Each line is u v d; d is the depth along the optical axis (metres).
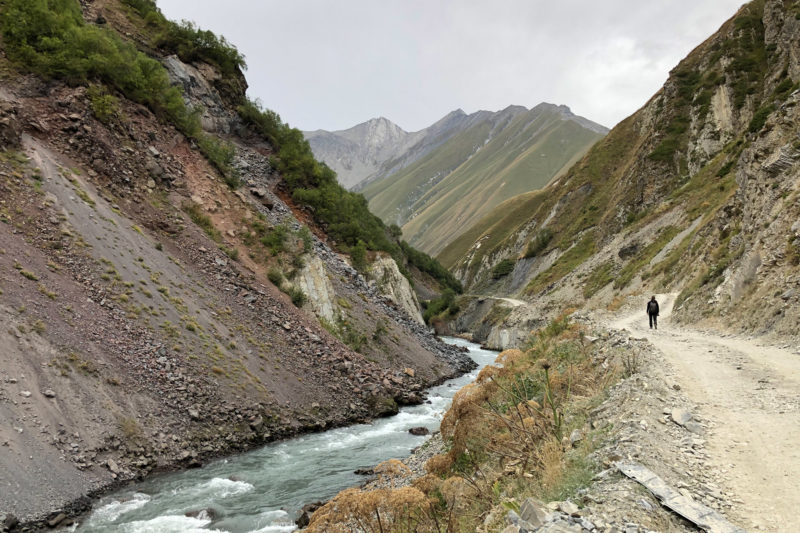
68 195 26.09
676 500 5.32
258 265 36.84
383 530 7.40
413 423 27.06
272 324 30.61
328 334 35.19
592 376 12.24
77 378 17.39
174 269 28.42
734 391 9.75
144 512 14.00
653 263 55.62
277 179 57.69
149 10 58.62
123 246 26.28
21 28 33.84
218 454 19.27
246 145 58.88
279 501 15.35
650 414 8.12
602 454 6.91
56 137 29.53
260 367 25.72
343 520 7.04
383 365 38.41
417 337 51.59
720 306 23.73
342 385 29.39
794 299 16.55
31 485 13.34
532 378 13.13
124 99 37.84
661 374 10.76
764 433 7.30
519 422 9.63
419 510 7.51
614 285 61.97
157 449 17.52
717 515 5.01
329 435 23.67
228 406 21.59
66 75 33.38
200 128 45.38
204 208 37.47
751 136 56.59
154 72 42.47
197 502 14.91
